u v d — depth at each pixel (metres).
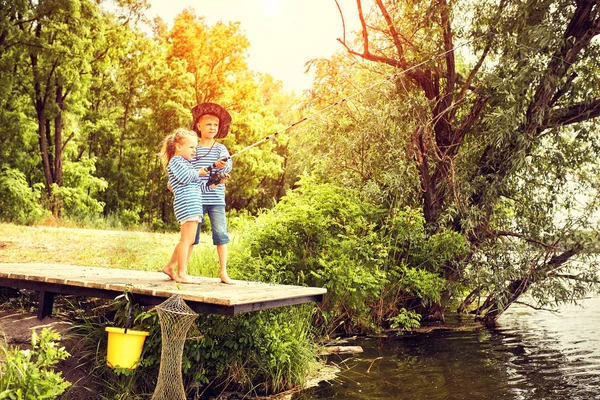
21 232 13.02
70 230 15.43
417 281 7.69
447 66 8.58
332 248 7.71
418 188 8.49
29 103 23.95
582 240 7.76
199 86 29.64
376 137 8.68
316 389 4.84
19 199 20.19
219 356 4.80
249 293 4.37
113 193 29.84
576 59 7.70
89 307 5.72
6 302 5.66
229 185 30.72
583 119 7.96
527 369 5.53
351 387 4.91
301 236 7.71
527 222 8.37
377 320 7.90
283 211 8.23
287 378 4.95
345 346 6.64
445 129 8.64
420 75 8.59
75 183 25.25
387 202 8.69
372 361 5.88
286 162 36.34
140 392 4.34
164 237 14.75
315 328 7.04
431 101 8.37
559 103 8.13
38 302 5.56
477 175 8.15
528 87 7.59
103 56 27.17
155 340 4.42
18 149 22.61
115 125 30.98
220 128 5.47
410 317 8.20
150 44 29.95
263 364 4.88
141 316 4.54
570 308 9.66
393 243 8.26
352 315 7.59
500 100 7.79
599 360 5.89
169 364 3.93
